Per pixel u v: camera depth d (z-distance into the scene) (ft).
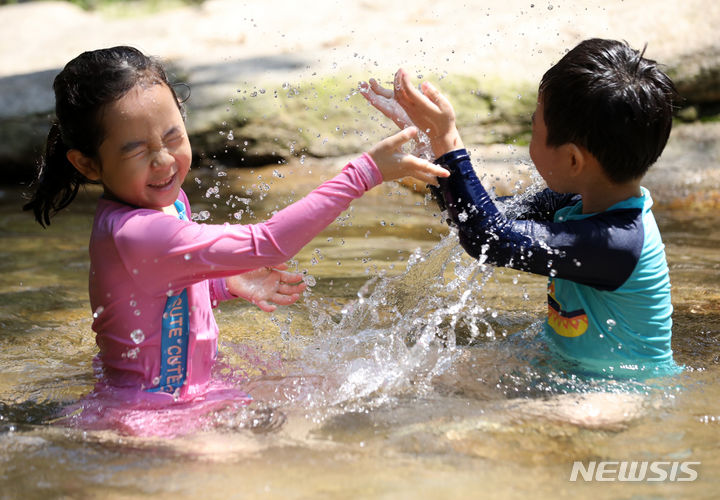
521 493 10.39
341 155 38.63
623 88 13.71
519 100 37.83
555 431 12.30
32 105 41.11
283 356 15.89
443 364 15.02
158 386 13.85
